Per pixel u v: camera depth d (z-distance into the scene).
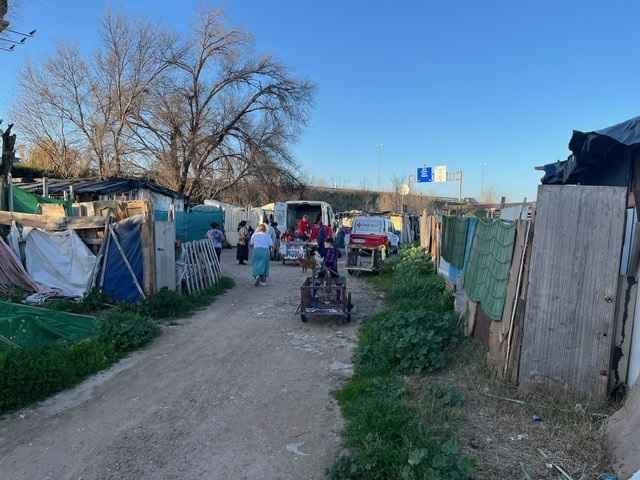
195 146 32.28
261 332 8.62
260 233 14.30
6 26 13.51
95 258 10.32
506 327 5.46
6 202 12.32
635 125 5.43
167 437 4.53
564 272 4.86
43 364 5.64
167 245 10.79
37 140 31.20
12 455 4.20
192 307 10.65
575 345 4.84
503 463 3.80
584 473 3.64
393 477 3.55
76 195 19.84
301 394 5.62
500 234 6.25
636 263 4.73
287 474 3.88
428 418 4.55
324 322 9.47
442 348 6.52
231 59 32.09
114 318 7.82
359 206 62.91
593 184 7.49
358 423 4.31
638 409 3.82
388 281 14.73
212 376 6.25
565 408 4.62
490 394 5.07
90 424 4.80
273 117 34.25
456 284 9.74
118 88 30.23
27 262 10.54
